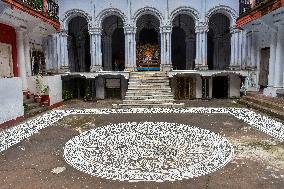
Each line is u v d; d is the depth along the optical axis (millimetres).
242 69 19672
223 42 23500
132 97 16953
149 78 18469
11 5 11367
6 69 15195
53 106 16578
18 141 9289
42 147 8602
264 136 9445
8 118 11664
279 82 15391
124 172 6559
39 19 14805
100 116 13680
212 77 20203
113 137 9695
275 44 15617
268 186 5664
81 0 20344
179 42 24562
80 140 9359
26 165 7051
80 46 24078
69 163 7176
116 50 24594
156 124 11648
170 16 20188
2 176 6371
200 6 20047
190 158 7449
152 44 23672
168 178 6172
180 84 20016
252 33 18891
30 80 16094
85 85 20484
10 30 15383
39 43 19203
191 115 13555
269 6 12500
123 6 20203
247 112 14055
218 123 11656
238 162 7039
